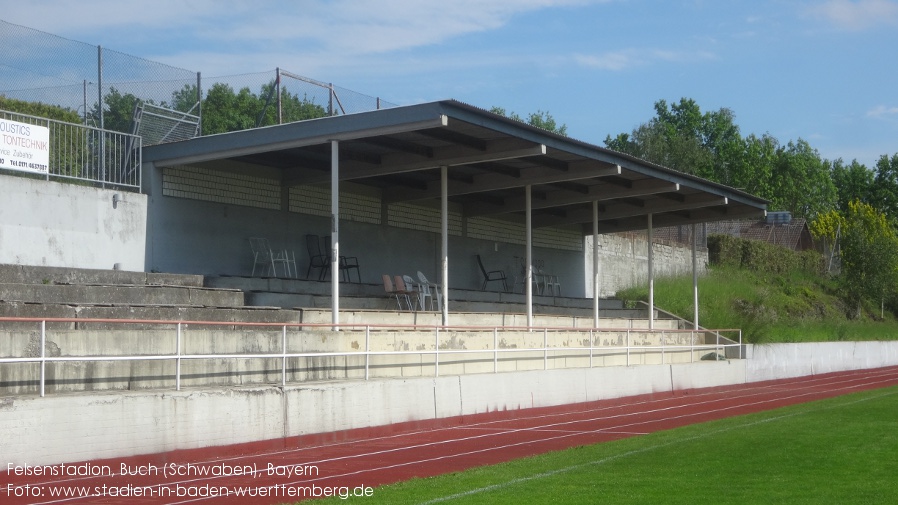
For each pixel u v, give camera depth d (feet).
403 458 49.29
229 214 83.25
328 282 87.30
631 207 113.19
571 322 105.91
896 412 70.33
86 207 71.46
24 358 41.73
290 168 88.02
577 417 74.54
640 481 38.91
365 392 59.57
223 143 73.26
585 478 40.14
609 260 144.46
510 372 75.31
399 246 102.53
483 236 115.34
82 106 77.61
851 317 191.83
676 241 173.06
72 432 42.39
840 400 86.22
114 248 73.31
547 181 88.07
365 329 67.77
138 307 58.23
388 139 74.02
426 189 96.73
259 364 57.16
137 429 45.29
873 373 143.54
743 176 277.85
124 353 50.72
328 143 71.41
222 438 49.67
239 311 65.10
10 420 40.06
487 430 64.08
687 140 264.52
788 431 57.36
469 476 41.27
